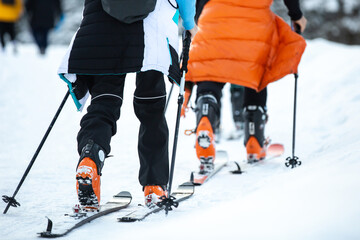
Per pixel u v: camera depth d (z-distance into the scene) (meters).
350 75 27.41
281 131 20.52
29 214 9.79
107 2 9.03
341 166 7.87
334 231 5.00
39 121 25.20
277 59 13.70
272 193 6.84
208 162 13.31
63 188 12.58
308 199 6.10
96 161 8.71
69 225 8.42
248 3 13.64
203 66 13.59
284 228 5.29
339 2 89.62
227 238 5.38
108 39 9.07
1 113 26.73
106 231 8.29
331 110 22.31
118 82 9.45
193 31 10.60
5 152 18.06
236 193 11.48
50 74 37.97
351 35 93.19
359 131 14.73
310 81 29.30
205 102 13.30
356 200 5.66
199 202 10.55
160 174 9.79
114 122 9.28
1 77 35.94
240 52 13.45
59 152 18.27
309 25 91.19
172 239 5.82
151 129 9.73
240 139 21.05
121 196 10.74
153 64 8.99
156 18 9.34
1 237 8.12
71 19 99.44
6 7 49.19
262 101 14.86
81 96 9.52
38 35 51.78
